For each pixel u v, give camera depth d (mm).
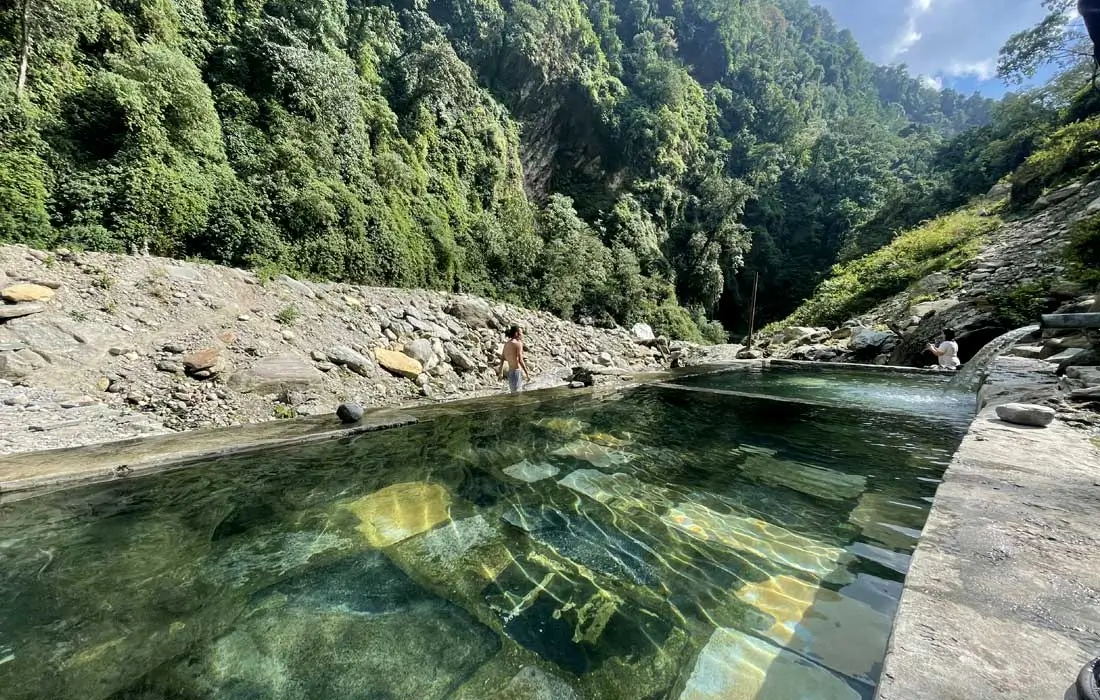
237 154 9766
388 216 11984
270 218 9039
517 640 1581
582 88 26438
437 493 2895
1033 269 10859
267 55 11414
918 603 1232
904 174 42094
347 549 2191
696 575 1985
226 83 10812
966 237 15422
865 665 1414
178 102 8820
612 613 1732
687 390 7039
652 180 29281
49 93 7492
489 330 9234
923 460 3607
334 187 10695
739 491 2971
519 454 3738
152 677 1362
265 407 4812
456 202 16188
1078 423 3213
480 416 5074
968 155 30047
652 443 4105
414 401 5957
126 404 4191
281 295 6852
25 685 1307
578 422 4883
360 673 1413
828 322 16594
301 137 11125
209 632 1576
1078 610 1183
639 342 13289
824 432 4500
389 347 7000
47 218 6320
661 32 39906
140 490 2818
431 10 23000
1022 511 1824
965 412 5441
